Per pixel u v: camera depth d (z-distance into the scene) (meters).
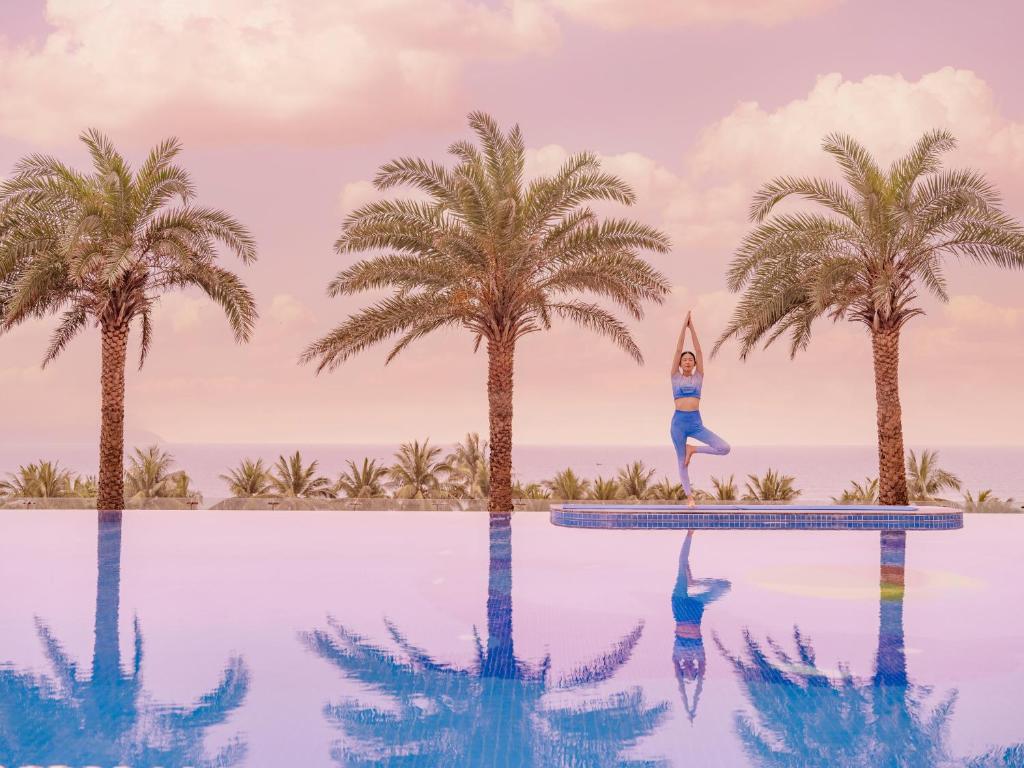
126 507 15.97
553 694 4.50
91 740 3.82
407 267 16.34
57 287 16.22
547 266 16.91
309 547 10.23
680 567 8.66
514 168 16.62
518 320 16.91
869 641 5.60
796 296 16.92
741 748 3.76
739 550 9.98
